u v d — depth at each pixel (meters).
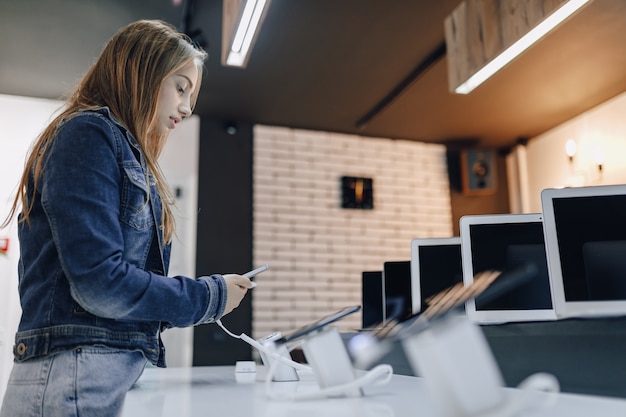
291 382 1.16
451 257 1.94
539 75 4.18
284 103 4.67
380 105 4.68
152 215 1.00
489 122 5.12
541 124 5.16
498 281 0.46
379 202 5.38
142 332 0.94
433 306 0.54
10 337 3.97
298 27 3.52
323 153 5.29
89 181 0.84
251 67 4.03
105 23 3.44
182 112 1.14
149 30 1.08
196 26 3.49
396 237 5.36
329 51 3.82
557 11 2.26
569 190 1.49
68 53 3.79
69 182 0.83
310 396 0.71
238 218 4.89
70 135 0.87
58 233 0.80
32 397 0.83
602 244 1.43
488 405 0.42
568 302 1.41
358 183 5.30
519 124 5.17
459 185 5.69
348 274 5.13
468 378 0.42
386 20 3.45
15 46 3.69
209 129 4.96
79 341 0.85
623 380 0.83
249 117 4.95
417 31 3.57
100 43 3.66
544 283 1.65
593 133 4.79
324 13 3.36
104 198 0.85
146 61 1.04
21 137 4.35
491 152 5.65
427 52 3.83
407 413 0.55
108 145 0.90
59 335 0.85
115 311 0.82
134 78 1.03
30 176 0.95
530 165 5.53
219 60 3.91
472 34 2.92
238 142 5.03
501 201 5.73
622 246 1.42
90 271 0.79
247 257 4.84
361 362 0.55
